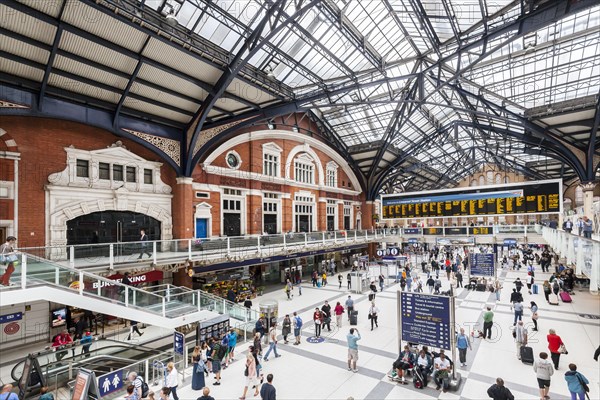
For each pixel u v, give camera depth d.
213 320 12.95
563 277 22.92
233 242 18.77
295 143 29.62
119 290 11.32
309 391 9.83
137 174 18.27
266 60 18.48
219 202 22.61
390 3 17.84
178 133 19.84
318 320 14.51
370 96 27.06
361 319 17.02
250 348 10.12
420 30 19.97
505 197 27.48
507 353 12.41
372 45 20.27
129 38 13.58
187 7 13.49
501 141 40.31
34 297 9.45
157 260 14.92
